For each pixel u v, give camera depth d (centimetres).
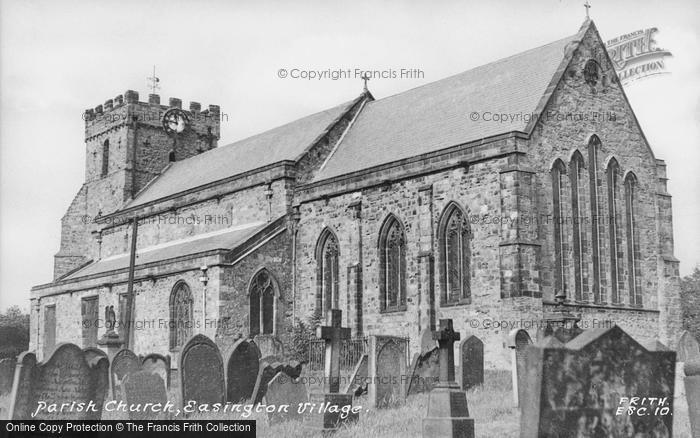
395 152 5978
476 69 6241
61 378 2744
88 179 9781
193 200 7494
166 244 7875
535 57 5722
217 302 5903
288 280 6291
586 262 5162
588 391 2061
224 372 3572
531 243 4794
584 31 5453
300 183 6525
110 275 7250
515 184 4822
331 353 3134
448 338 2770
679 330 5534
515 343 3503
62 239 9531
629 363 2133
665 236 5625
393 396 3666
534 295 4753
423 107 6328
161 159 9475
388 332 5522
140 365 4306
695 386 2338
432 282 5253
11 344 10612
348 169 6284
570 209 5141
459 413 2709
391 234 5653
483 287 4938
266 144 7725
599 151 5375
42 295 8319
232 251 6019
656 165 5703
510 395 3762
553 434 2003
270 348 5672
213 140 9906
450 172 5228
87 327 7594
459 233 5169
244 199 6888
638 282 5444
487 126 5403
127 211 8525
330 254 6134
